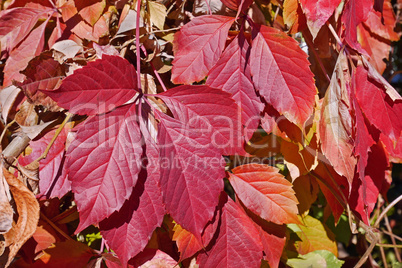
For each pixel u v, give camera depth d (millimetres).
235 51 572
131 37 617
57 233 587
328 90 572
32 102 566
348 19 575
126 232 531
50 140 585
